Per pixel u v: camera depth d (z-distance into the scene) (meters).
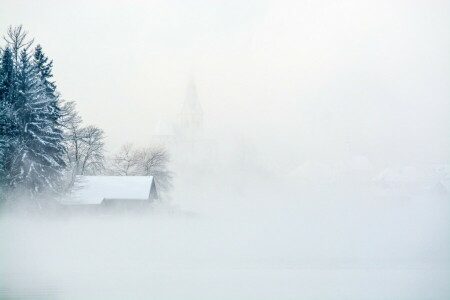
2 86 78.19
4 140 73.31
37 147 77.38
